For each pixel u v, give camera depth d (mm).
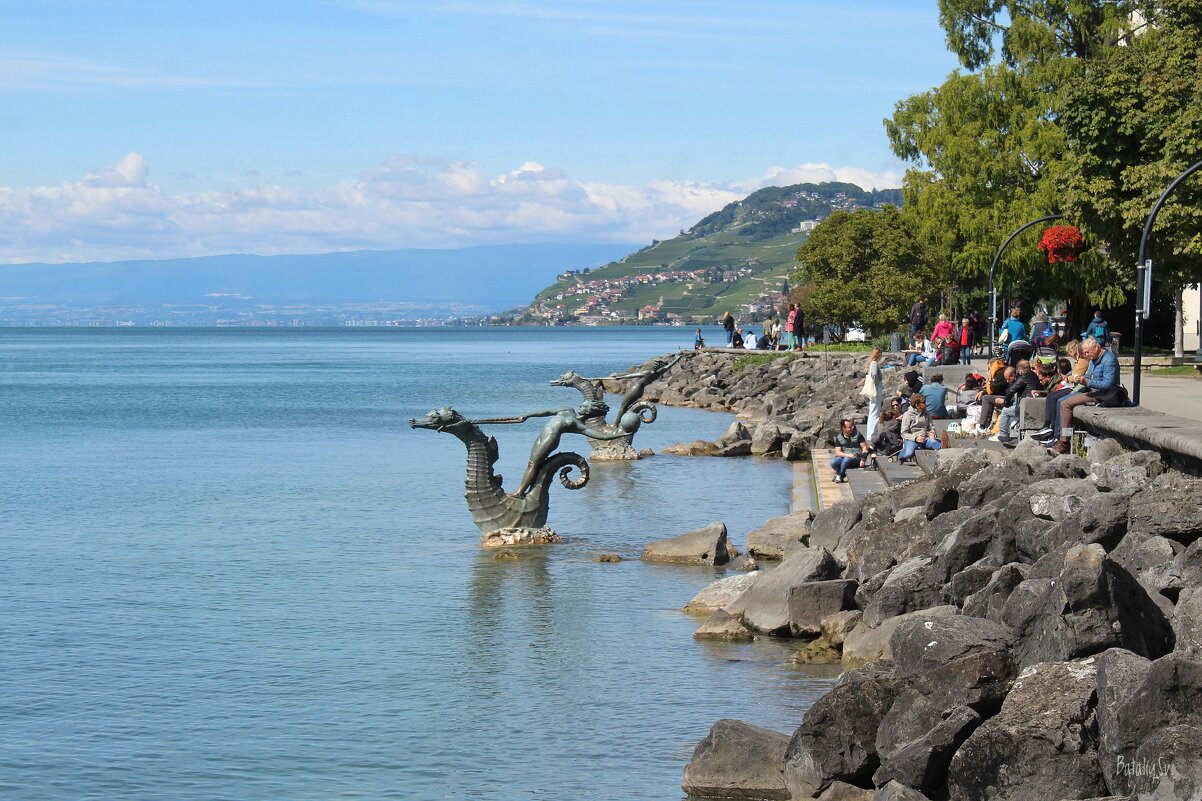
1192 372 46750
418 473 40281
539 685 16438
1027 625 11922
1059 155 62656
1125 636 11406
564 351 189750
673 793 12781
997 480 19531
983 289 75000
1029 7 66000
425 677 16906
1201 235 42594
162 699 16109
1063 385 28938
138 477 39750
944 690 11562
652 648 18062
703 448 43938
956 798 10484
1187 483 17234
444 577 23250
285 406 73250
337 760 13898
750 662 17203
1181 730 9320
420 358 159500
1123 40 64688
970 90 65125
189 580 23266
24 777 13508
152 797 12953
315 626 19750
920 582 16797
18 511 32312
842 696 11836
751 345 94000
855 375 59594
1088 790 9922
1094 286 62594
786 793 12477
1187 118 42625
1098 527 15406
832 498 28641
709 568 23734
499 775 13375
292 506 32875
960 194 65250
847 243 81000
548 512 30016
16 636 19234
